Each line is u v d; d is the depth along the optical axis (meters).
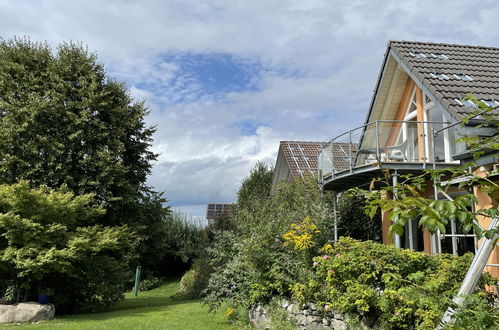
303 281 9.83
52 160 17.89
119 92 20.92
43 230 14.12
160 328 10.84
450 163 11.76
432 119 14.16
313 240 10.94
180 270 34.84
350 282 8.00
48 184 18.50
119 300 17.81
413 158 12.34
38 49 20.30
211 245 22.86
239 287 11.57
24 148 18.12
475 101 3.63
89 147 19.08
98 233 15.30
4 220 13.20
